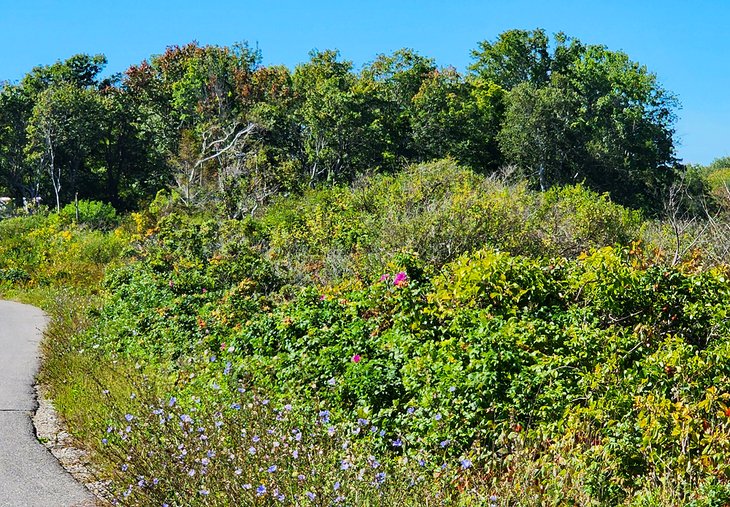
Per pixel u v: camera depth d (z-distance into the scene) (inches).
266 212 1283.2
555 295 353.4
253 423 236.5
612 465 201.2
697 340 328.2
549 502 191.5
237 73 2440.9
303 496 184.4
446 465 212.7
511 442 230.4
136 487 207.5
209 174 1771.7
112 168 2753.4
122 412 278.1
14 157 2679.6
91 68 2935.5
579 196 861.8
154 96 2620.6
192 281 567.5
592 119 2336.4
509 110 2225.6
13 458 258.2
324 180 2087.8
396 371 275.3
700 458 201.6
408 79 2500.0
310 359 292.4
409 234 629.9
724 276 358.3
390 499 185.8
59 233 1290.6
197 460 206.7
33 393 364.8
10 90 2706.7
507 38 2598.4
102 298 703.1
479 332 275.9
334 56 2524.6
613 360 257.8
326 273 620.7
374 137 2146.9
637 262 382.6
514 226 658.8
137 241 903.1
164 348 408.2
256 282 567.8
